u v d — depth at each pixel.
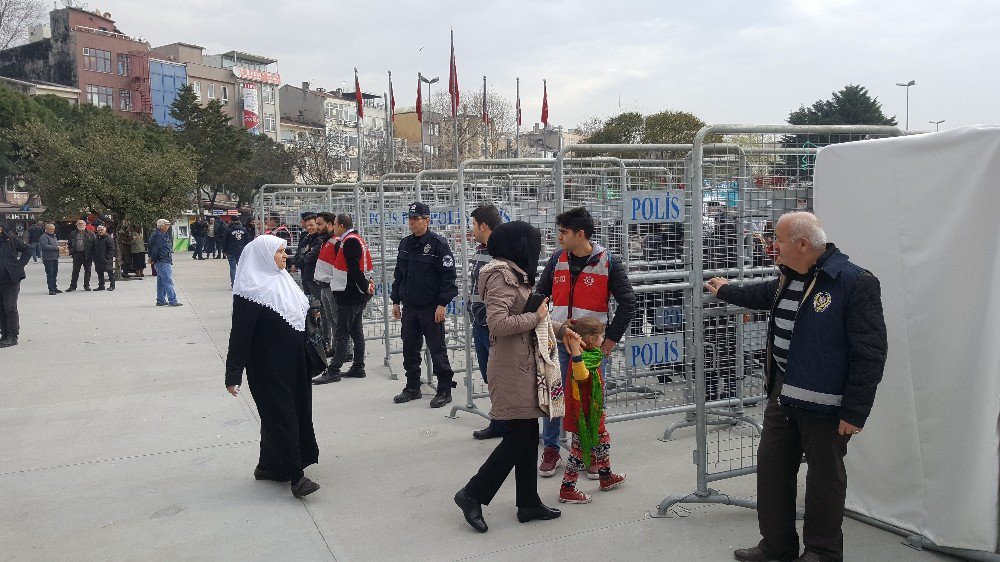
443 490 4.64
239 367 4.48
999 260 3.22
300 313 4.68
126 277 22.77
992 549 3.34
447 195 9.92
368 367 8.74
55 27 64.56
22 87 55.66
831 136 4.84
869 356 3.10
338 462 5.25
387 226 9.65
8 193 46.12
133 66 67.75
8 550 3.90
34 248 32.06
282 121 82.19
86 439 5.93
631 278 5.44
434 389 7.50
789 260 3.31
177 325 12.66
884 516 3.82
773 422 3.50
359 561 3.69
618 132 36.41
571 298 4.76
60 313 14.30
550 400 3.88
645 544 3.78
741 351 5.44
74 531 4.14
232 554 3.80
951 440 3.46
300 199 13.98
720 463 4.94
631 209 5.55
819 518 3.33
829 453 3.27
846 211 3.92
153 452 5.58
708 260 4.86
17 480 4.99
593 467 4.76
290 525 4.16
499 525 4.08
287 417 4.55
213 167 46.78
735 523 4.01
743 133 4.15
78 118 42.56
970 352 3.35
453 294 6.57
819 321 3.22
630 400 6.46
